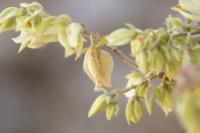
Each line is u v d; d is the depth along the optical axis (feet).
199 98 0.60
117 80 3.01
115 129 2.97
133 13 3.31
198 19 0.84
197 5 0.84
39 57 3.31
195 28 0.81
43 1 3.32
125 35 0.78
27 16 0.86
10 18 0.86
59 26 0.84
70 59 3.27
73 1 3.36
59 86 3.27
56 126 3.20
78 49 0.84
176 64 0.79
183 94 0.60
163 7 3.25
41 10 0.86
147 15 3.27
